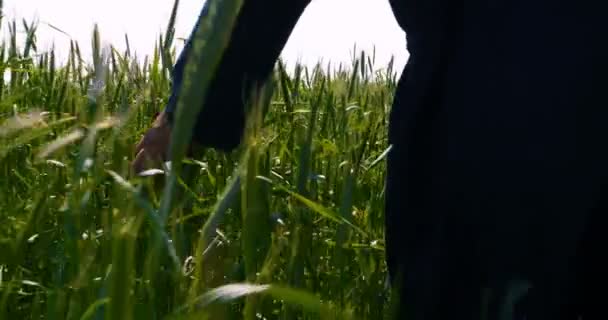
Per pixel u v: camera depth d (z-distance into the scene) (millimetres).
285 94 2242
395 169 1615
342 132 2570
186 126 633
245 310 970
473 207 1491
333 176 2334
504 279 1466
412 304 1592
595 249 1445
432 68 1552
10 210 1748
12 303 1493
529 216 1442
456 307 1532
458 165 1497
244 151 983
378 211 2281
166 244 885
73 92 2520
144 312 1034
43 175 1958
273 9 1764
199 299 723
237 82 1793
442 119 1549
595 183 1407
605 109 1411
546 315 1449
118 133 1014
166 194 682
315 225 1975
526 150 1433
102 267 1083
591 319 1497
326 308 682
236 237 1800
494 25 1492
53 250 1613
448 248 1528
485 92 1477
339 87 2463
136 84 2775
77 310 1080
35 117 984
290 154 2375
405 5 1588
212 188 2236
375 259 2062
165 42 1688
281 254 1616
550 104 1422
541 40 1446
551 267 1438
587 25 1431
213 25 599
